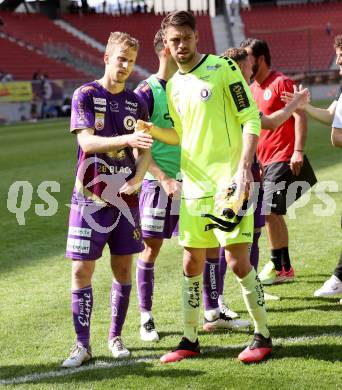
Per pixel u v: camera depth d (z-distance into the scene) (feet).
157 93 17.35
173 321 17.53
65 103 110.52
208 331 16.98
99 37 152.35
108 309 18.72
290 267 20.93
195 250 14.97
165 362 14.79
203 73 14.61
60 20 155.74
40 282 21.43
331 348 15.20
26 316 18.16
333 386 13.19
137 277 16.98
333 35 156.25
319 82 138.62
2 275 22.34
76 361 14.70
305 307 18.33
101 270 22.72
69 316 18.12
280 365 14.34
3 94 101.65
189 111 14.70
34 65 123.54
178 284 20.74
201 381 13.64
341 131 18.22
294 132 20.90
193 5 192.44
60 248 25.95
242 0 186.60
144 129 14.55
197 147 14.69
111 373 14.24
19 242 27.09
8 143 69.41
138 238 15.56
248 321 17.31
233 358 14.92
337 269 19.16
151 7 192.75
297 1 188.14
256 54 20.33
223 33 162.50
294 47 153.99
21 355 15.44
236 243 14.51
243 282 14.79
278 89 20.16
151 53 148.97
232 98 14.51
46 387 13.56
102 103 14.99
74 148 62.69
